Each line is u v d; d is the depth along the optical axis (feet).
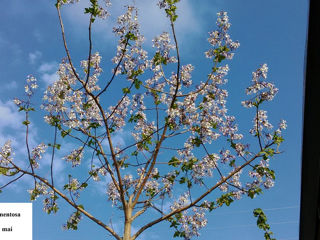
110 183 30.09
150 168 27.43
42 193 28.17
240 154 26.99
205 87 27.81
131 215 26.14
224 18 26.02
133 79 26.63
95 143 28.19
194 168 27.43
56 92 27.07
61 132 27.55
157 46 26.68
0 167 26.76
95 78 27.99
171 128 27.35
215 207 27.12
